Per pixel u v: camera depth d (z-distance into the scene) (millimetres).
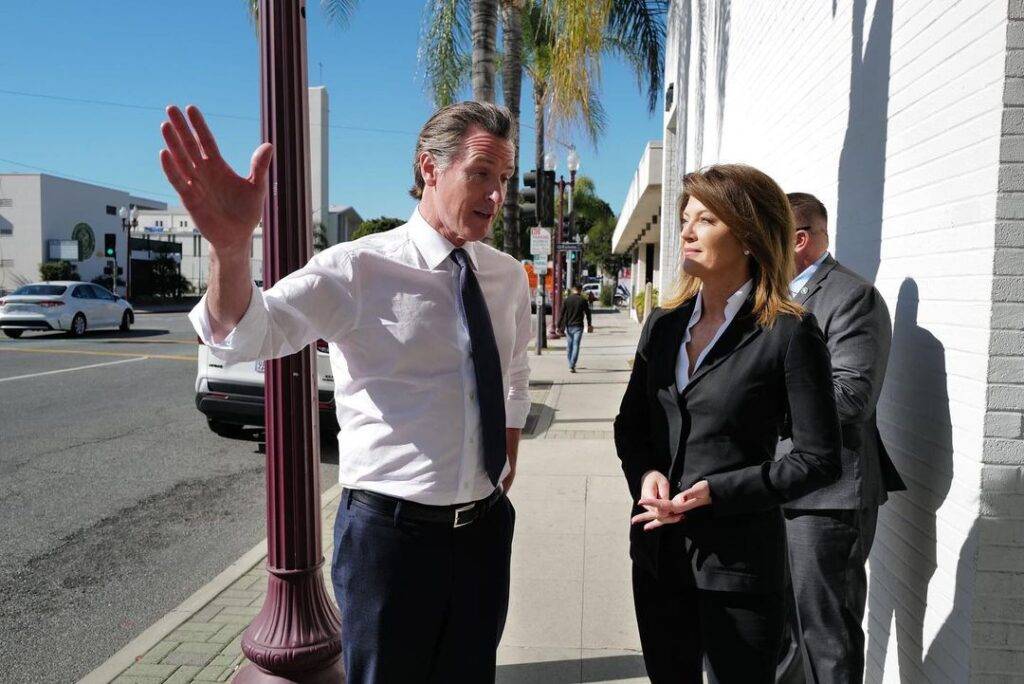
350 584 2062
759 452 2131
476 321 2092
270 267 2764
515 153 2234
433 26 10594
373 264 2020
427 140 2117
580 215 54688
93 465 7324
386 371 2045
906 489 2820
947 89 2576
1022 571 2270
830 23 4031
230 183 1612
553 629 3801
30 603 4422
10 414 9602
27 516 5902
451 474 2068
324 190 45500
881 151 3203
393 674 2057
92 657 3820
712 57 8594
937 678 2551
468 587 2139
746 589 2080
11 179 47062
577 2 8125
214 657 3637
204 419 9391
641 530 2246
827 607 2693
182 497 6402
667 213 14102
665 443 2232
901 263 2965
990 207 2270
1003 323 2256
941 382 2582
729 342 2133
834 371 2645
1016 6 2193
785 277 2154
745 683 2107
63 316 20172
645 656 2307
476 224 2068
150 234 61312
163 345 18469
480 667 2178
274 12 2730
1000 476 2277
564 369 14977
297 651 2785
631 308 35500
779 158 5246
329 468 7480
